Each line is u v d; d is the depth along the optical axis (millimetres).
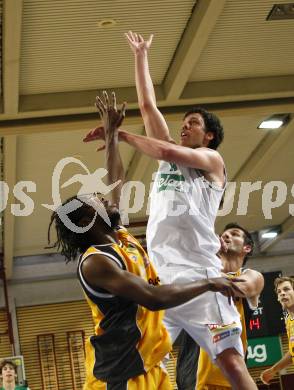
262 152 13305
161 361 3859
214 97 10555
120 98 10484
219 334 4148
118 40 9164
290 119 11938
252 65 10359
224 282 3648
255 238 21047
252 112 11031
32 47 9070
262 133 12742
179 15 8797
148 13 8633
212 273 4215
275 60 10320
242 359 4211
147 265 3816
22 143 11789
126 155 13000
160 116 4672
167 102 10516
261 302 18344
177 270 4180
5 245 16703
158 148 4152
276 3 8812
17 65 8961
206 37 8883
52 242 17828
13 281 20234
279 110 11094
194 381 4664
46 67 9633
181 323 4250
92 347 3748
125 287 3473
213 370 4582
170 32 9164
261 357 18281
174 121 10961
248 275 4504
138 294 3471
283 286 8727
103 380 3676
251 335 18281
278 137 12531
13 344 19188
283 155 13898
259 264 21000
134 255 3754
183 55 9352
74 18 8516
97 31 8875
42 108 10344
